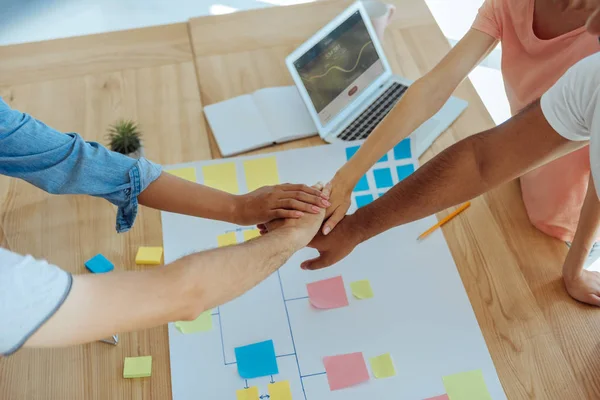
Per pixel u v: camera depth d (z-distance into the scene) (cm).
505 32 127
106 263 112
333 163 128
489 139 103
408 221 110
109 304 69
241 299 108
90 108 137
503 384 100
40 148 96
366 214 111
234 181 125
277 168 127
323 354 103
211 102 138
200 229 118
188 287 75
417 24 158
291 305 108
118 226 109
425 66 148
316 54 133
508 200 123
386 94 140
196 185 110
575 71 92
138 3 264
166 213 120
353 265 114
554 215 117
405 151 128
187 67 146
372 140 119
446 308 108
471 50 126
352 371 101
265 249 89
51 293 65
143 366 100
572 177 117
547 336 105
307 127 134
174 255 114
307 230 104
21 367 100
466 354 103
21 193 123
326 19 157
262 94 139
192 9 262
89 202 122
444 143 132
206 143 131
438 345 104
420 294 110
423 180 107
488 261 114
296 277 112
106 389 99
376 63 141
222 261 80
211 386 99
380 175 126
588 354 103
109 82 142
